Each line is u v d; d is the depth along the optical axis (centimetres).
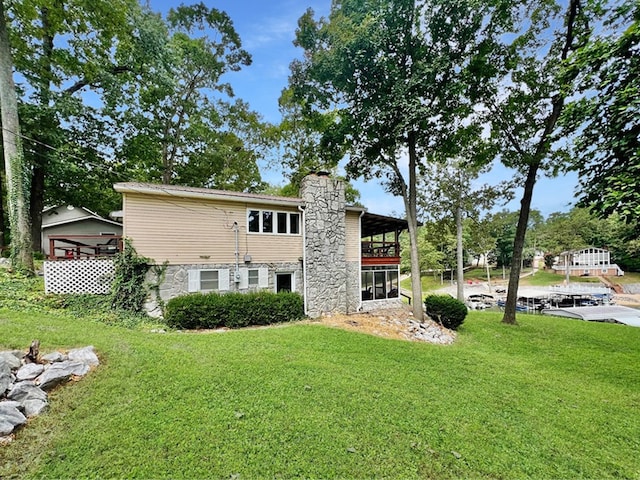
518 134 1188
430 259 3941
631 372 707
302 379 512
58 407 362
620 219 552
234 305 906
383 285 1485
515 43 1048
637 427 446
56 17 1205
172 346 618
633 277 3759
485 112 1185
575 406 513
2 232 1273
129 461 294
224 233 1055
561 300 2630
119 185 884
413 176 1188
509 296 1274
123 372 458
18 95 1206
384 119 1084
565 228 4000
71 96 1305
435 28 981
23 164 999
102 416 357
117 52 1434
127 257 892
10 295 766
